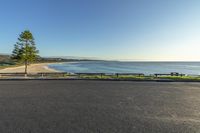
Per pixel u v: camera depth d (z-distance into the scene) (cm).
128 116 799
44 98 1170
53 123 701
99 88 1625
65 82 2088
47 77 2639
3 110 880
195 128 664
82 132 618
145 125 690
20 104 1002
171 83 2084
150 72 6631
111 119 756
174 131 634
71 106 963
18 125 679
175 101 1111
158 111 884
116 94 1331
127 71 7125
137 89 1584
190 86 1816
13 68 6825
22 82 2066
